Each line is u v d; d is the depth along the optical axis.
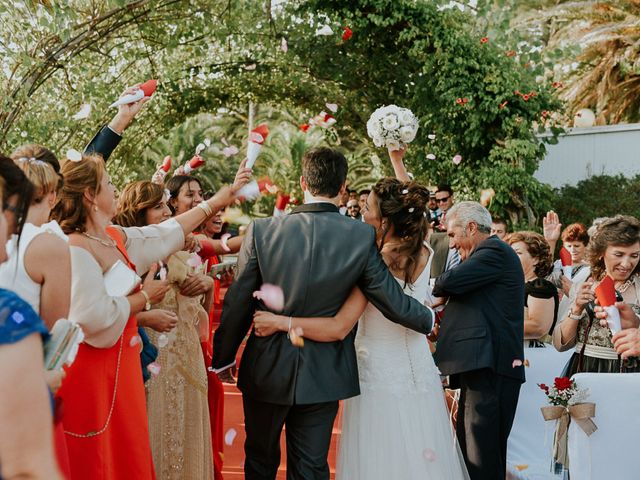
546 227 5.57
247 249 3.21
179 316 3.50
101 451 2.59
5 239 1.45
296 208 3.30
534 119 8.88
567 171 11.50
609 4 15.21
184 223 3.13
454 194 9.53
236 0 8.21
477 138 8.95
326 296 3.14
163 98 10.72
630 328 3.18
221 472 4.25
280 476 4.42
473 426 3.73
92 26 7.00
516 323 3.81
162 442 3.41
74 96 7.57
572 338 3.63
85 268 2.52
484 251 3.79
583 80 16.67
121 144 11.70
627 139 11.17
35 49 6.54
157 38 8.66
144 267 3.01
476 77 8.80
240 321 3.22
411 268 3.54
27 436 1.27
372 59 9.67
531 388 4.28
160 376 3.42
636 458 3.18
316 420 3.20
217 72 10.96
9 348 1.28
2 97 6.41
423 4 8.79
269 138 25.73
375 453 3.43
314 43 9.86
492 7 9.02
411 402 3.47
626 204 10.87
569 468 3.23
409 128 4.38
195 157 4.33
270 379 3.14
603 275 3.56
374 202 3.58
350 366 3.25
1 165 1.60
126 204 3.55
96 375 2.59
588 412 3.13
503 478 3.77
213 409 3.90
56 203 2.67
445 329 3.86
